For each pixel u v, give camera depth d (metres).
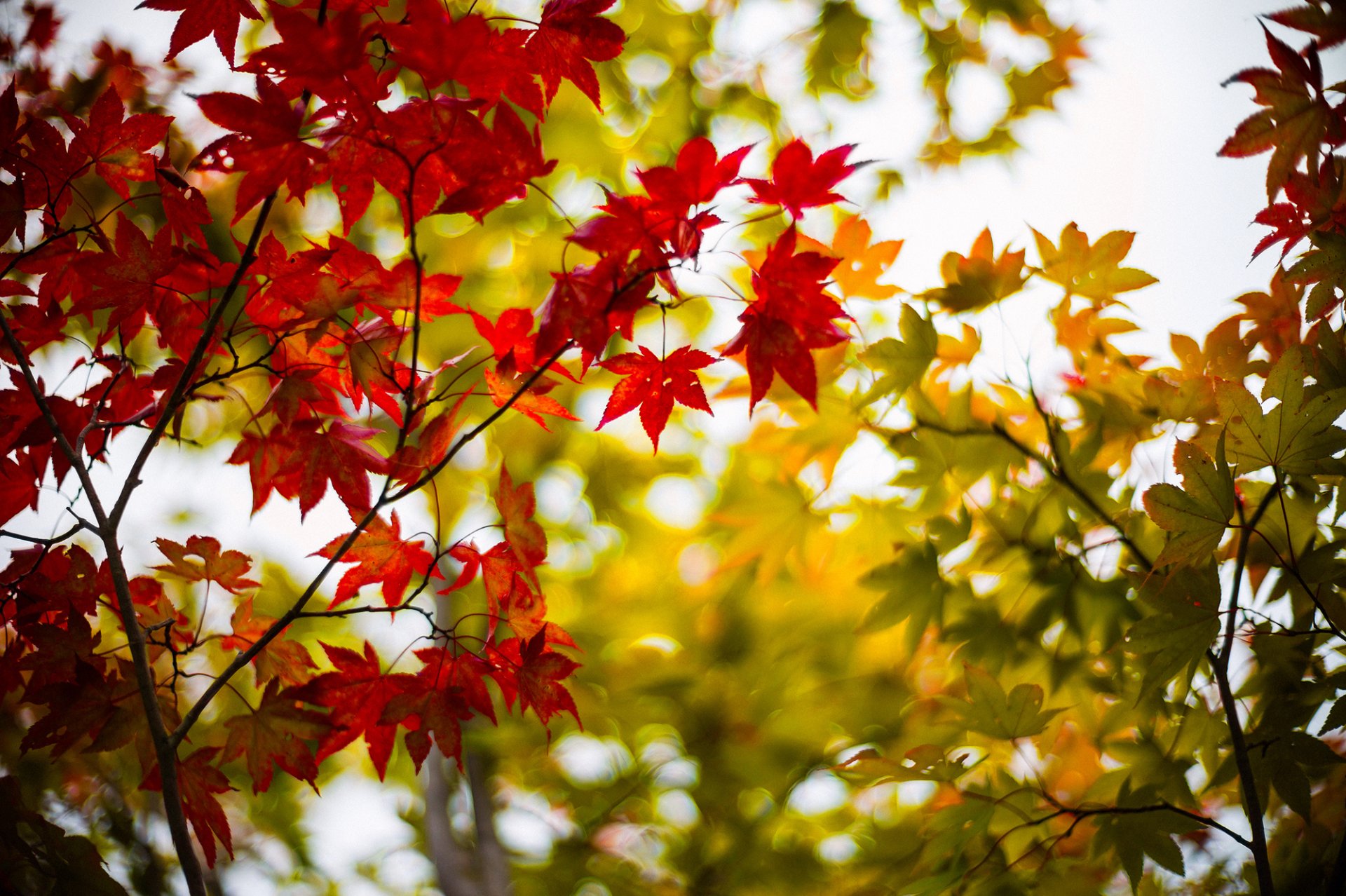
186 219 1.68
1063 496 1.84
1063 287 1.83
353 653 1.67
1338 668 1.77
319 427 1.68
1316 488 1.75
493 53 1.61
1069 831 1.76
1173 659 1.67
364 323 1.69
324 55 1.58
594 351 1.61
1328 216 1.70
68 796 2.12
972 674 1.76
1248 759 1.71
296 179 1.61
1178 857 1.73
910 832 1.94
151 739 1.67
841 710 2.32
